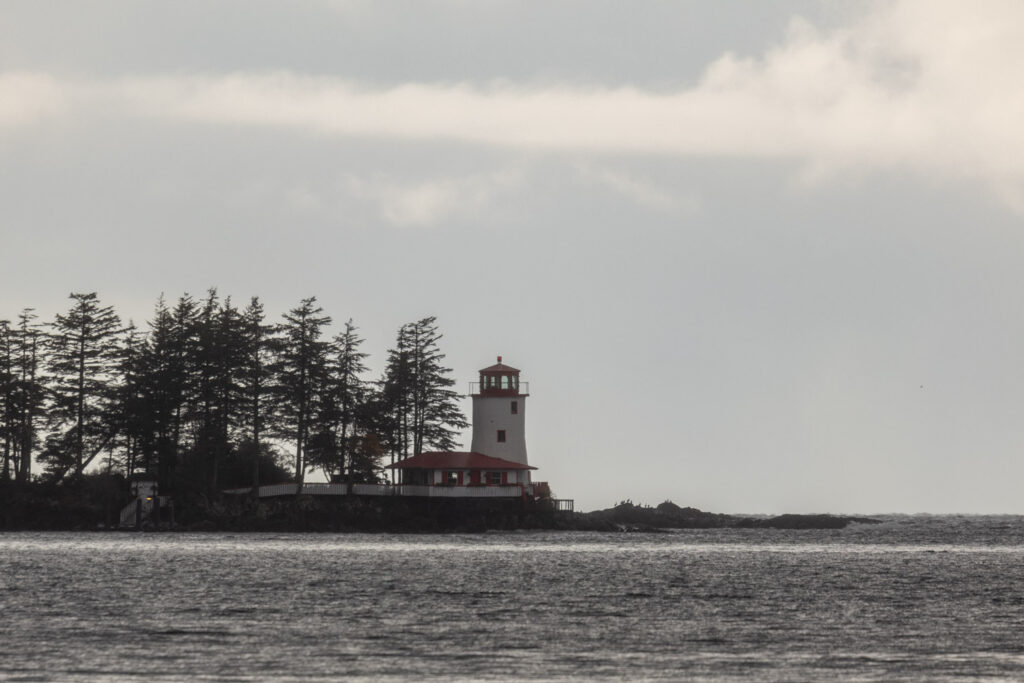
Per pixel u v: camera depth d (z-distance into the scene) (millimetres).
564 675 193375
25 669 192000
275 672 193000
